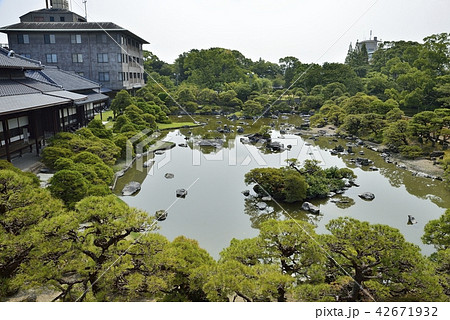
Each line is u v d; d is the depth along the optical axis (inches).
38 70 1385.3
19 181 444.5
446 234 518.6
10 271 408.8
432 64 2305.6
